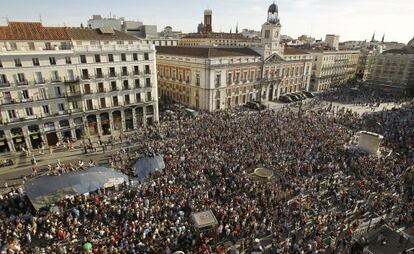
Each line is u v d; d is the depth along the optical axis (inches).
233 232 1058.7
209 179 1406.3
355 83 5275.6
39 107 1893.5
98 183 1274.6
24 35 1819.6
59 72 1913.1
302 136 1987.0
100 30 2235.5
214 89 2952.8
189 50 3221.0
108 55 2098.9
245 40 5649.6
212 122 2309.3
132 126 2386.8
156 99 2452.0
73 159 1776.6
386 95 4136.3
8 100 1766.7
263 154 1683.1
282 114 2672.2
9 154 1828.2
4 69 1706.4
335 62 4749.0
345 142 1964.8
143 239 988.6
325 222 1138.7
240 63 3122.5
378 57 4768.7
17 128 1850.4
